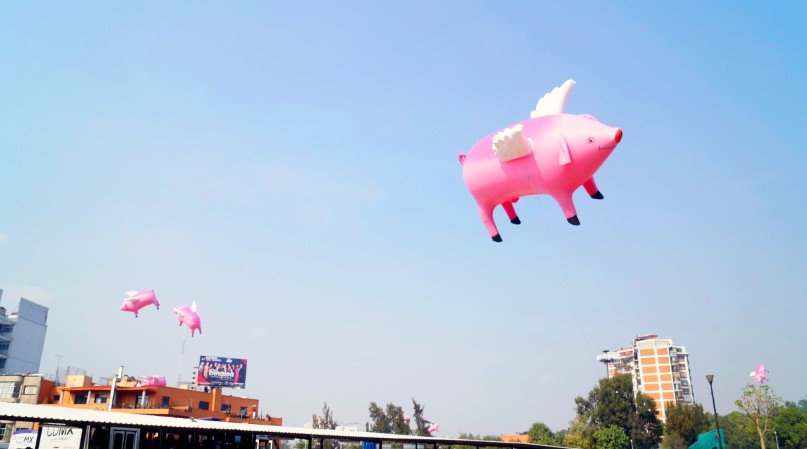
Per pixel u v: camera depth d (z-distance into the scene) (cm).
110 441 2166
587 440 8212
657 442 8425
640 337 14000
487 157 1433
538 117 1399
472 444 3347
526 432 10344
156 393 6328
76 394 6469
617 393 8656
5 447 4178
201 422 2411
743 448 10050
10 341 9375
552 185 1325
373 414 9494
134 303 3856
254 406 7762
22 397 6544
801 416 8544
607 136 1245
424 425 9394
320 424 9181
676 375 12775
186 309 4978
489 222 1488
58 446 2255
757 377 4609
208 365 7462
